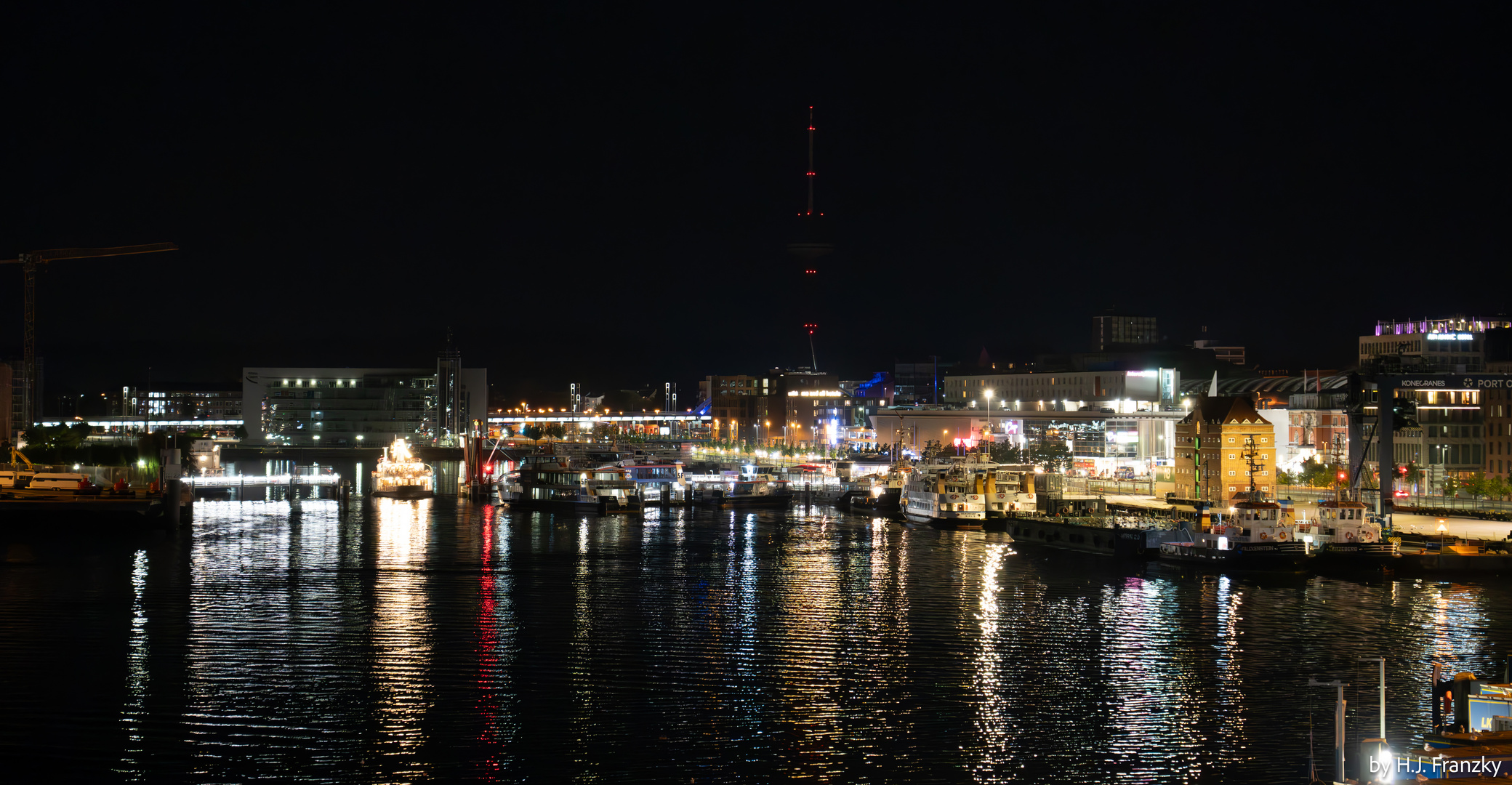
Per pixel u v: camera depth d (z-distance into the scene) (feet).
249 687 282.97
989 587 425.28
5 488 593.42
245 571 458.91
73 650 318.45
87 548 526.57
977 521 633.20
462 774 227.61
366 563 483.92
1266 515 459.32
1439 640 332.80
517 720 258.78
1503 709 201.57
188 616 365.40
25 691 278.67
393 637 336.90
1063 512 594.65
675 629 348.59
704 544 560.20
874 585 428.56
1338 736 195.52
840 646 327.06
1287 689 283.18
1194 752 240.12
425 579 443.73
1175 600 395.14
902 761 235.20
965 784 223.51
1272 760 235.61
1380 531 478.59
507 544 553.23
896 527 642.63
